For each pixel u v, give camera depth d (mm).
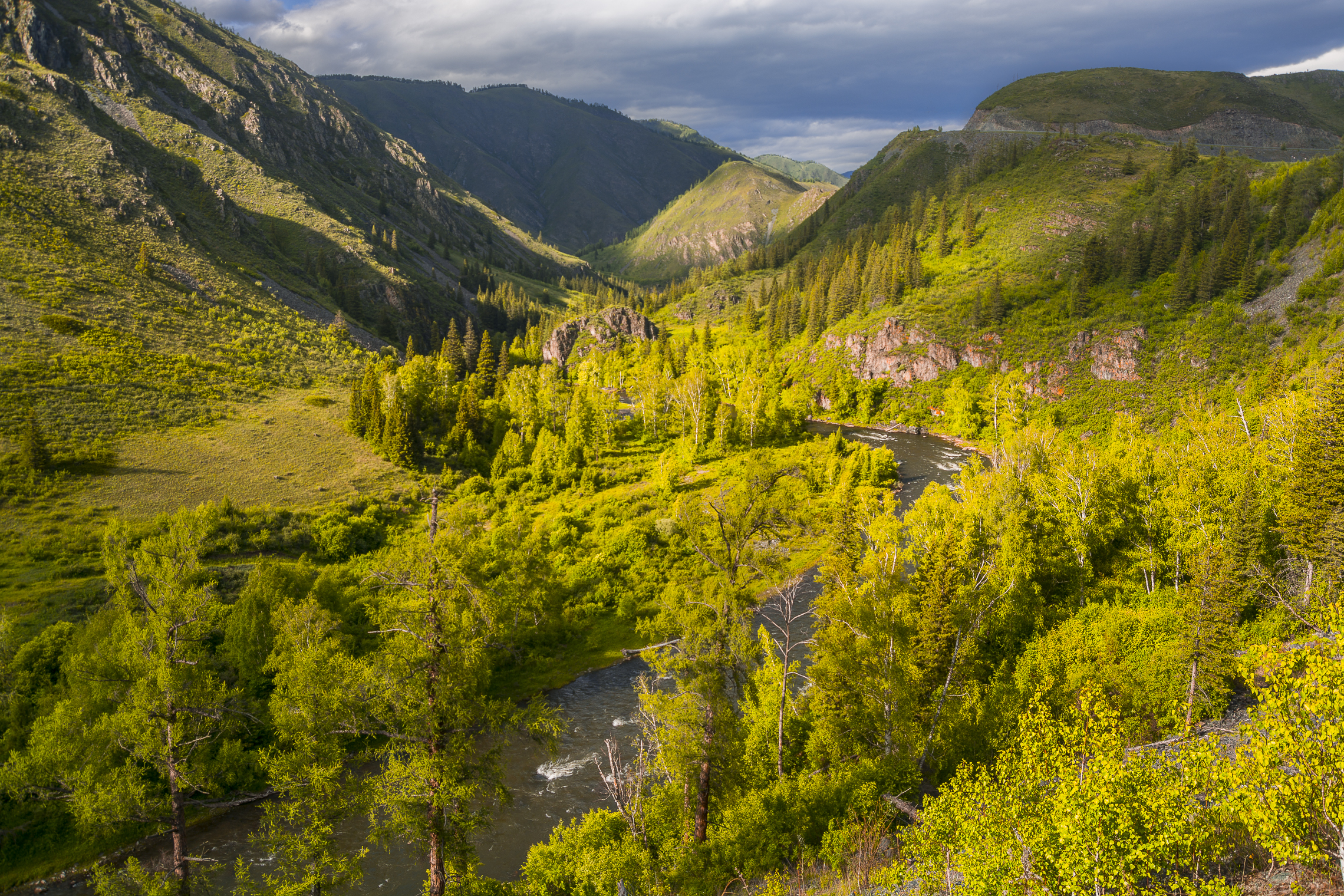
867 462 109625
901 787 32594
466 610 23922
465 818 23938
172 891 27938
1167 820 16938
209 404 106625
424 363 124938
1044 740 21922
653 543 80500
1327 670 15336
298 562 69000
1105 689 36031
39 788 35688
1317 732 15664
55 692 43875
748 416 129375
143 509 78125
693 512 31109
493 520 91125
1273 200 160000
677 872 28531
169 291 138125
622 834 31969
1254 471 53188
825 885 25516
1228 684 37625
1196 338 135500
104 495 78812
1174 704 35406
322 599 55938
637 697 54812
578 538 83500
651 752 37156
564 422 126562
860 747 36531
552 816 39688
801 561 74312
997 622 49656
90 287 123500
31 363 97562
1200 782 17922
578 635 64562
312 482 93000
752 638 31875
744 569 31000
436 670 23547
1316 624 18359
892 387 172750
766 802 31625
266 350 133250
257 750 41938
